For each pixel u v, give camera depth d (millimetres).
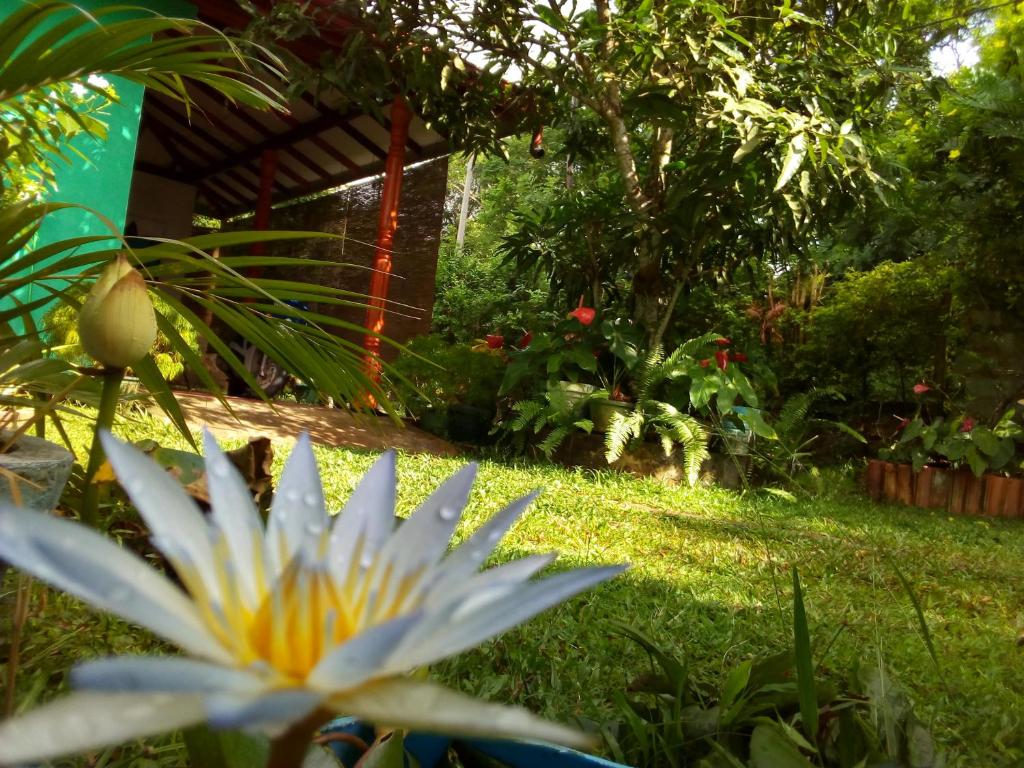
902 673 2445
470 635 335
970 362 10086
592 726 1514
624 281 11234
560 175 23938
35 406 1404
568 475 7348
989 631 3248
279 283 1438
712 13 6809
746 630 2787
